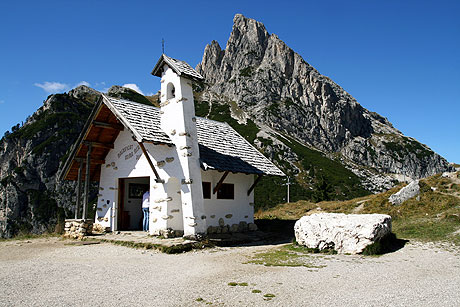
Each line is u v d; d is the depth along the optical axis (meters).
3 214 58.16
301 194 64.69
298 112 127.12
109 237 14.60
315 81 139.00
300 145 105.00
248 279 7.55
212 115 116.75
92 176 19.64
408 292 6.45
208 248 12.80
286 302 5.77
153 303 5.73
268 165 18.98
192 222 13.29
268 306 5.57
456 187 22.19
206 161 14.77
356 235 11.62
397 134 145.62
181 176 13.84
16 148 70.31
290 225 21.27
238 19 183.75
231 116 116.31
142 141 13.37
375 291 6.52
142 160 15.84
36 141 70.25
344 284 7.11
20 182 61.44
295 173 81.19
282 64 149.25
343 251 11.62
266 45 168.12
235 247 13.58
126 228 17.92
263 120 117.19
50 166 65.69
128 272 8.30
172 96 15.48
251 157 18.81
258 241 15.76
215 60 186.38
